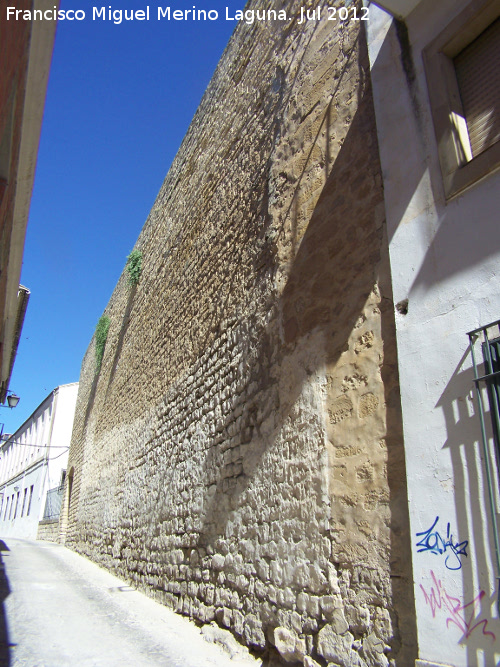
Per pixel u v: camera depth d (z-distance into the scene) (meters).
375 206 3.53
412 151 3.23
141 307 10.55
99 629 4.92
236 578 4.49
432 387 2.71
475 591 2.27
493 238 2.57
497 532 2.24
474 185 2.75
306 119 4.73
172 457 7.02
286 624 3.61
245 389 4.98
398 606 2.71
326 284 3.92
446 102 3.04
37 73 4.34
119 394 11.59
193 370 6.70
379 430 3.11
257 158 5.66
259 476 4.38
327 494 3.43
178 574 5.96
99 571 9.95
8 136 4.54
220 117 7.21
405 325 2.98
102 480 12.00
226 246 6.17
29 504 28.25
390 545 2.85
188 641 4.61
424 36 3.30
